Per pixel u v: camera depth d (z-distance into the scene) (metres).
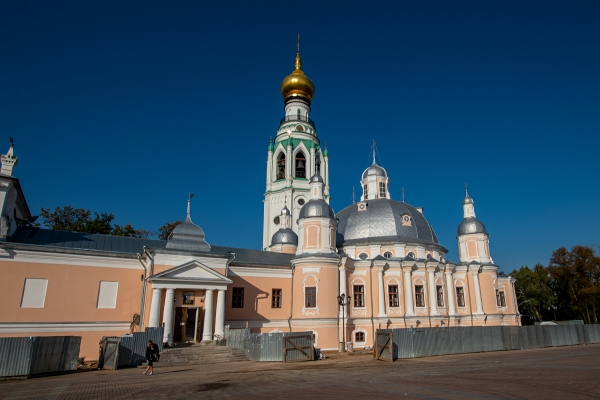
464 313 47.12
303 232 41.75
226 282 34.22
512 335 36.62
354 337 40.44
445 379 17.84
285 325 39.94
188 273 33.09
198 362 27.14
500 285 53.25
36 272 30.52
